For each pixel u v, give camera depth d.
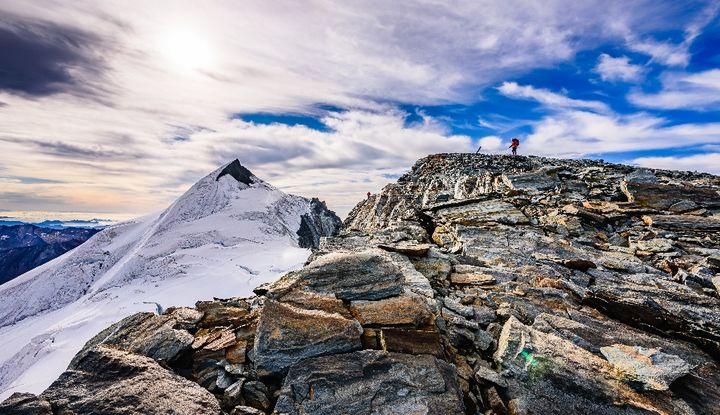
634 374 5.89
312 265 8.73
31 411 4.53
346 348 6.16
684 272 11.04
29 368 55.06
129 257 115.81
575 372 5.98
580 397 5.62
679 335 7.45
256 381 5.74
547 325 7.56
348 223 49.34
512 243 14.34
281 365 5.88
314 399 5.23
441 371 5.72
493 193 21.73
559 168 25.50
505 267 11.76
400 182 45.06
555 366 6.09
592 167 28.33
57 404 4.72
